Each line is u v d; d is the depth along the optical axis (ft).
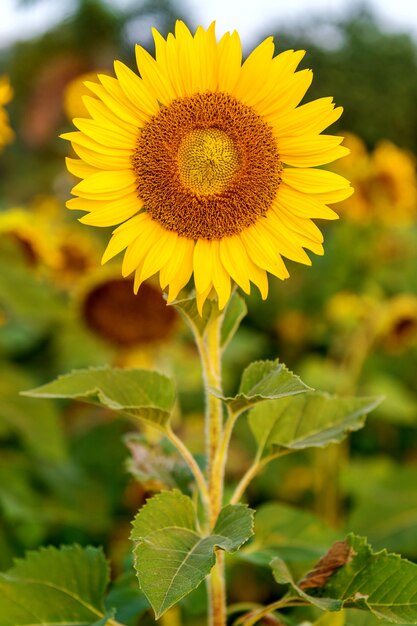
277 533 3.67
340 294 7.84
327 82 14.87
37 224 5.78
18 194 12.49
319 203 3.14
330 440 3.36
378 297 7.70
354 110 14.78
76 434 6.28
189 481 3.51
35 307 5.57
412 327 6.38
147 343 5.57
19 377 5.47
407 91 14.93
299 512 3.69
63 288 6.52
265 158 3.14
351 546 3.09
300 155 3.16
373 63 14.92
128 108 3.13
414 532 5.05
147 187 3.13
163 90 3.15
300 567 4.26
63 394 3.25
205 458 3.57
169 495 3.05
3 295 5.49
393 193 7.80
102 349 5.94
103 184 3.10
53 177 12.10
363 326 6.53
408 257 8.30
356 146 7.97
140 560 2.91
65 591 3.31
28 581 3.30
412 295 8.25
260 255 3.13
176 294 3.13
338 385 6.50
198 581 2.85
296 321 7.95
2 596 3.26
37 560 3.33
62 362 6.79
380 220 8.01
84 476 5.75
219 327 3.25
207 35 3.16
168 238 3.14
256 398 3.03
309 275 8.26
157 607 2.82
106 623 3.26
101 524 5.37
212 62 3.17
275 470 6.13
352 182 7.84
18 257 5.49
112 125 3.13
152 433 4.59
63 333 6.52
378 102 14.78
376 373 7.20
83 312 5.50
